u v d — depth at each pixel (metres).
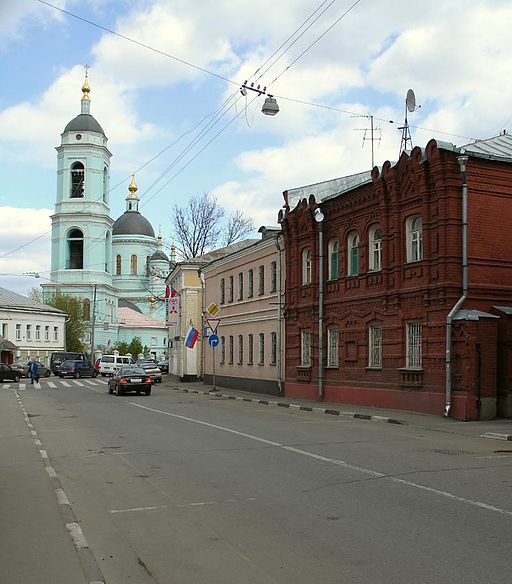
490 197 20.97
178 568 6.12
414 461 11.98
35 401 30.20
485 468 11.20
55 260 91.94
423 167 21.20
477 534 7.00
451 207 20.55
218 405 27.66
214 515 8.07
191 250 58.41
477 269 20.61
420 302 21.59
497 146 23.05
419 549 6.49
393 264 23.00
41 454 13.41
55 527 7.55
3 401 30.14
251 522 7.70
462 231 20.55
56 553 6.54
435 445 14.30
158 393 37.53
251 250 36.62
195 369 51.97
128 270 112.44
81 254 93.12
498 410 19.94
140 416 22.16
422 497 8.86
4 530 7.43
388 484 9.77
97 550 6.75
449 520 7.61
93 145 91.19
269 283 34.12
